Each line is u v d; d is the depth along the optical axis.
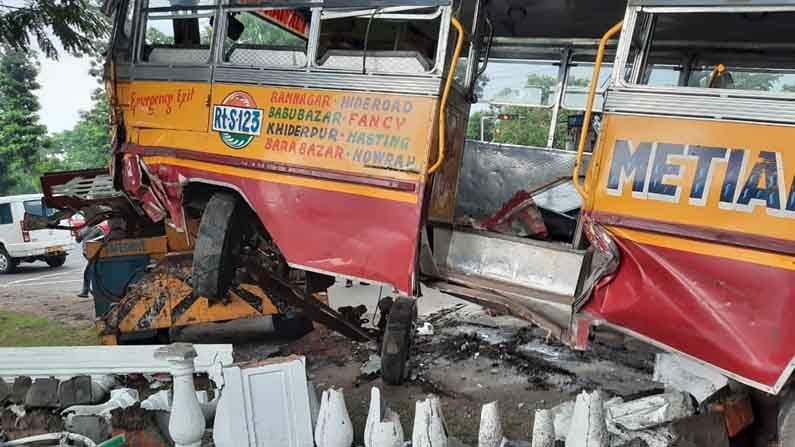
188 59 4.52
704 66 5.55
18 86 24.78
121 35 4.88
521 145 6.52
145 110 4.66
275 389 3.29
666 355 3.93
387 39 4.85
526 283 3.89
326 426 3.14
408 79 3.69
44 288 10.34
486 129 6.67
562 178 6.06
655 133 3.27
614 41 6.04
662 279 3.27
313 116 3.95
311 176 3.94
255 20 4.49
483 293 3.77
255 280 4.79
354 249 3.87
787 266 2.96
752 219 3.04
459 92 4.52
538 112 6.46
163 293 5.87
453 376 5.63
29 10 8.00
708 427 3.37
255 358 6.13
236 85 4.23
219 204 4.34
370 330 5.81
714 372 3.71
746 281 3.06
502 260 3.98
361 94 3.82
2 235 12.12
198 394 3.79
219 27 4.30
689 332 3.24
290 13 4.70
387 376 5.32
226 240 4.29
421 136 3.65
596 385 5.42
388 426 2.97
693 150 3.18
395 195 3.71
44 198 6.41
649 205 3.28
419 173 3.64
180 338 6.82
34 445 3.20
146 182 4.79
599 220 3.39
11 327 7.39
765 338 3.04
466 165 6.67
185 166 4.42
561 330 3.57
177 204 4.54
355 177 3.81
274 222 4.10
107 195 6.41
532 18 5.66
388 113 3.74
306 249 4.02
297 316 6.52
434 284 3.87
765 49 5.28
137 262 6.64
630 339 6.32
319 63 3.96
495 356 6.20
